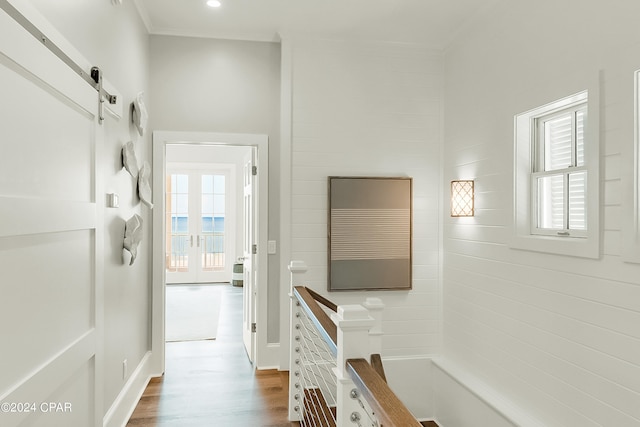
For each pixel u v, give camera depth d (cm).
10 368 133
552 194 281
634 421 203
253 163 399
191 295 708
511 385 298
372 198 395
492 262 323
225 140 380
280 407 304
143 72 344
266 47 389
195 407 304
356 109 396
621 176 210
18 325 138
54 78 160
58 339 169
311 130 390
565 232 262
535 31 275
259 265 384
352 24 361
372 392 117
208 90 379
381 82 400
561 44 252
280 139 386
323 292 391
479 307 341
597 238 223
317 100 390
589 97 229
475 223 348
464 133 367
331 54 392
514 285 296
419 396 399
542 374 266
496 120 319
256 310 387
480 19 340
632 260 203
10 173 133
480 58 342
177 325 525
